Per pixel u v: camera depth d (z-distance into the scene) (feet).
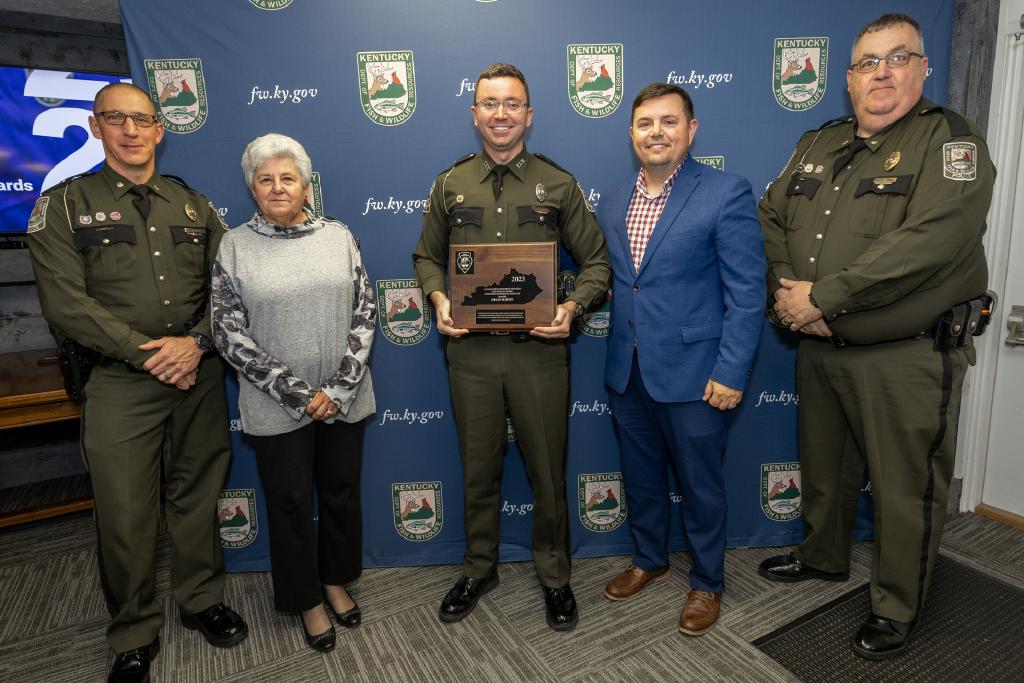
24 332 9.45
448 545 7.30
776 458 7.21
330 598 6.12
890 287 4.80
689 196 5.37
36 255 5.00
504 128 5.30
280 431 5.18
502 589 6.62
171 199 5.58
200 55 6.25
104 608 6.66
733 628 5.79
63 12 8.68
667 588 6.50
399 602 6.50
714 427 5.55
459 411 5.84
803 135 6.17
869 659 5.29
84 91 9.00
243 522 7.14
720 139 6.60
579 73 6.44
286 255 5.15
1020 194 7.11
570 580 6.77
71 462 9.98
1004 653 5.32
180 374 5.20
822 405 5.93
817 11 6.41
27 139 8.74
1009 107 7.00
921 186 4.84
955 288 4.94
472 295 5.35
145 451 5.34
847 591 6.29
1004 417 7.59
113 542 5.22
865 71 5.10
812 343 5.90
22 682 5.50
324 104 6.40
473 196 5.57
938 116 4.98
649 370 5.54
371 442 7.07
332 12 6.24
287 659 5.63
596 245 5.79
